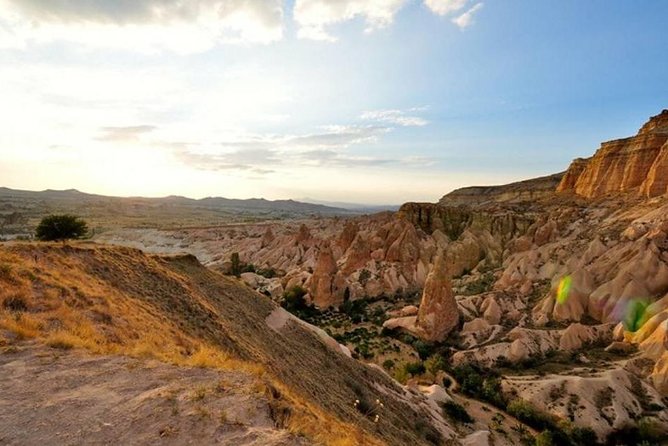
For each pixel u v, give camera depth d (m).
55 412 8.77
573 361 48.34
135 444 7.86
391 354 57.22
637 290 56.19
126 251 29.66
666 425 36.12
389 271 91.00
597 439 35.31
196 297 28.27
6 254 19.09
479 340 57.44
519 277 76.88
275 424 9.43
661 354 44.16
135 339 15.34
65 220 43.56
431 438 28.58
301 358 28.81
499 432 37.06
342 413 20.48
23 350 11.88
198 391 10.16
